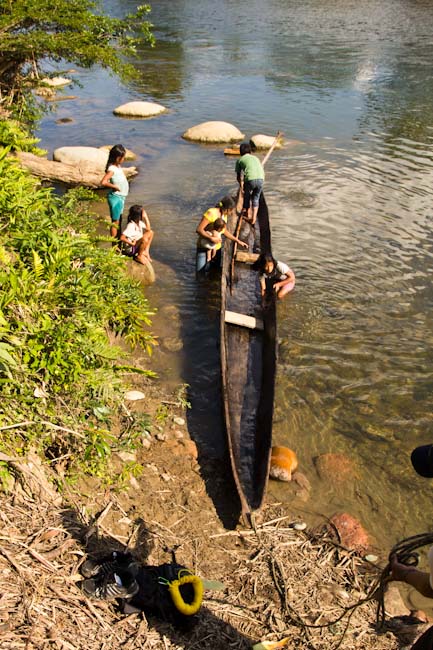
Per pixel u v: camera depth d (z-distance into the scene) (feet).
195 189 43.57
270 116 63.10
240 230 35.65
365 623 14.07
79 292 15.70
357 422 21.45
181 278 31.01
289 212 39.11
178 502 17.07
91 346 14.90
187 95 72.18
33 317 14.87
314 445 20.30
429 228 36.76
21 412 14.01
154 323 26.86
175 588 12.50
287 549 16.11
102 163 46.65
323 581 15.24
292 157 50.31
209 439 20.08
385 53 90.48
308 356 24.94
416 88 72.28
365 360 24.82
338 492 18.47
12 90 39.52
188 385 22.77
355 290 30.07
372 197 41.57
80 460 15.38
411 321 27.58
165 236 35.70
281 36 103.96
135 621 12.41
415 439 20.77
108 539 14.55
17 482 13.96
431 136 55.36
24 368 13.98
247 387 22.94
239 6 135.33
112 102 69.77
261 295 29.63
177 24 115.14
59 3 37.11
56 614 11.63
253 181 35.42
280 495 18.12
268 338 25.07
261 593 14.60
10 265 15.60
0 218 17.78
